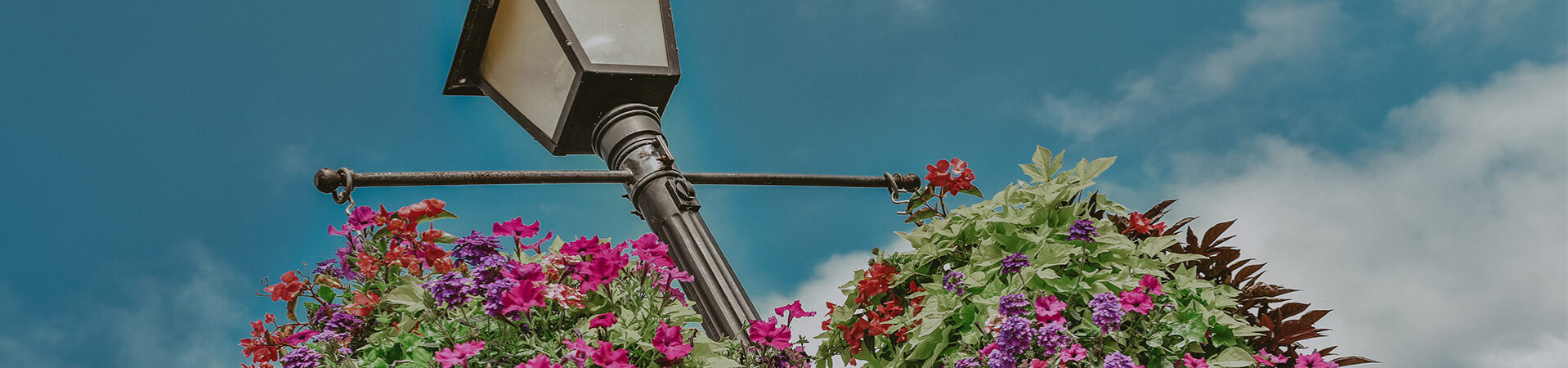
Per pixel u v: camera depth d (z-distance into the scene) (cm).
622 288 256
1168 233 304
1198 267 295
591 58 324
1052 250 278
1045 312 262
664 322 250
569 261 248
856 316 319
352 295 264
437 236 270
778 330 263
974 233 305
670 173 323
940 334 283
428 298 228
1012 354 253
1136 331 261
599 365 218
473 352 214
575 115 337
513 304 219
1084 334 264
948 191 333
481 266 231
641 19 344
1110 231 284
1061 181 303
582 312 246
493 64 358
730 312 295
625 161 330
